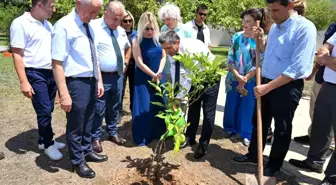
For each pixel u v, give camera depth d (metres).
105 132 4.97
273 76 3.60
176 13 4.65
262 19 4.23
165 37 3.74
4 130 4.86
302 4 3.68
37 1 3.70
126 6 10.61
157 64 4.43
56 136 4.74
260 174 3.50
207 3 10.73
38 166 3.86
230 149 4.57
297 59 3.33
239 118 4.82
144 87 4.52
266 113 3.84
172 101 3.30
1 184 3.47
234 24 9.90
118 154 4.24
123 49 4.57
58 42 3.21
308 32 3.29
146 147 4.54
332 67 3.29
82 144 3.88
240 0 9.74
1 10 17.05
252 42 4.40
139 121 4.55
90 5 3.24
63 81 3.29
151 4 10.72
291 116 3.62
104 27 4.14
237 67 4.54
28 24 3.69
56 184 3.49
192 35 4.98
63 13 10.76
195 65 3.26
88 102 3.50
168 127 3.24
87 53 3.38
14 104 6.02
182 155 4.29
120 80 4.36
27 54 3.73
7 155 4.09
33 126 5.06
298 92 3.56
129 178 3.54
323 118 3.71
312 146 3.93
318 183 3.74
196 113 4.48
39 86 3.82
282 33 3.49
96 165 3.90
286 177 3.82
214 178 3.74
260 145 3.54
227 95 4.88
